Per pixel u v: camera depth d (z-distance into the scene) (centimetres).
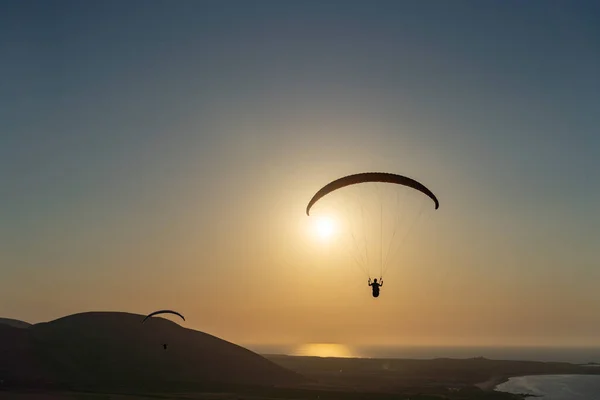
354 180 4534
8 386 10125
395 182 4469
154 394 10012
